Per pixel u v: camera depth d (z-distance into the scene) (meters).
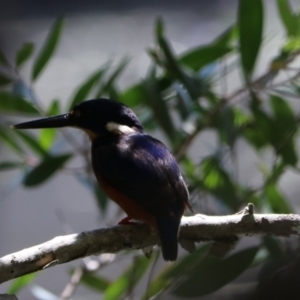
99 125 8.88
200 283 8.04
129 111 9.08
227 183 9.50
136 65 15.26
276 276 6.26
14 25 16.53
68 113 9.19
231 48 9.63
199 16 16.62
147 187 7.57
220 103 9.65
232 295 7.71
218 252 7.42
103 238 6.95
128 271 9.52
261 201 9.69
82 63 15.82
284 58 9.52
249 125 9.96
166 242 6.98
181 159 9.69
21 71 15.01
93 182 9.97
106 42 16.27
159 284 8.71
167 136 9.13
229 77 13.48
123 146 8.29
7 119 13.41
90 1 16.95
